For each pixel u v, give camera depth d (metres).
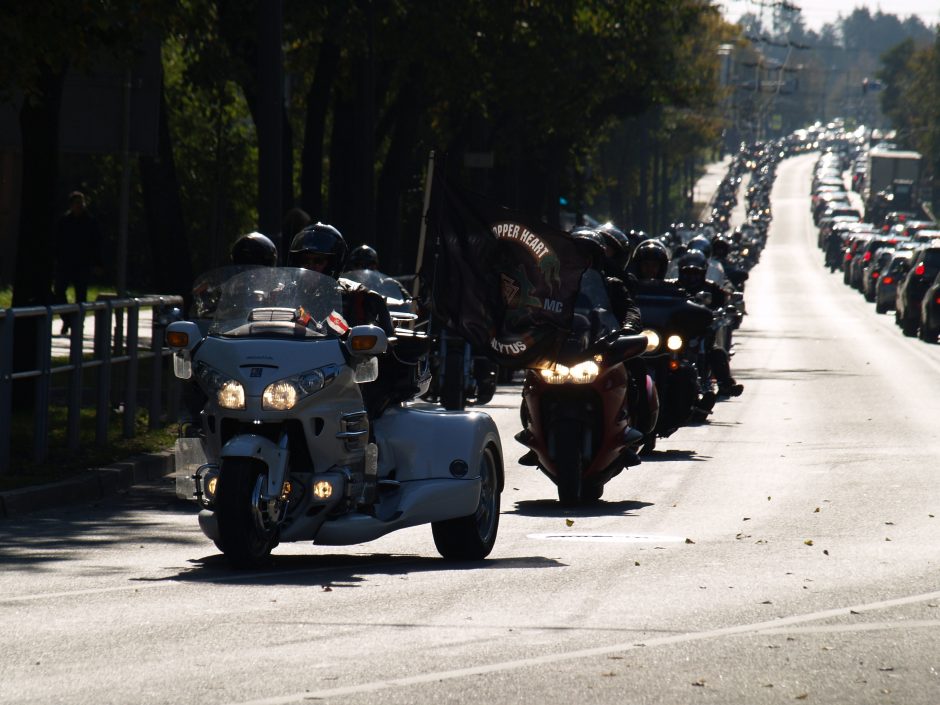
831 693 17.50
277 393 24.98
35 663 18.62
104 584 24.44
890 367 85.81
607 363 34.66
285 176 77.94
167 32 47.50
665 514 33.97
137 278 124.12
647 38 128.62
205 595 23.39
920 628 21.09
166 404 48.88
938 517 33.12
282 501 25.34
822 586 24.44
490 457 28.45
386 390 27.53
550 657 19.12
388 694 17.22
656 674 18.30
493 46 97.81
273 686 17.53
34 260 49.69
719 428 54.09
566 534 30.98
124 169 49.12
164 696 17.06
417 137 119.75
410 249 127.75
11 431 39.34
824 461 44.28
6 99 43.84
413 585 24.48
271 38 51.50
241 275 26.69
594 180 171.25
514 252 31.19
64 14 42.09
